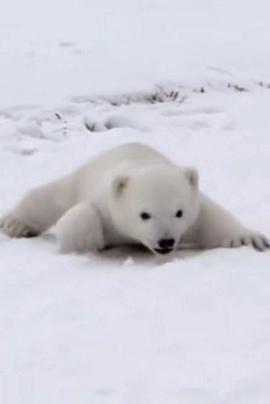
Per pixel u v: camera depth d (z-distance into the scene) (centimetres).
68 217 1122
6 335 795
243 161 1683
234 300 874
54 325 816
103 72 2388
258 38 3022
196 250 1138
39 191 1228
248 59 2708
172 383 674
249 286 918
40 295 917
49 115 2016
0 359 738
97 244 1122
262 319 810
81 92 2188
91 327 808
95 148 1798
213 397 646
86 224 1112
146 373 696
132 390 665
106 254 1127
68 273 1011
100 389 670
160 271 987
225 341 759
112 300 886
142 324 811
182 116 2086
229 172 1602
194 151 1784
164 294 899
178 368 703
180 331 790
